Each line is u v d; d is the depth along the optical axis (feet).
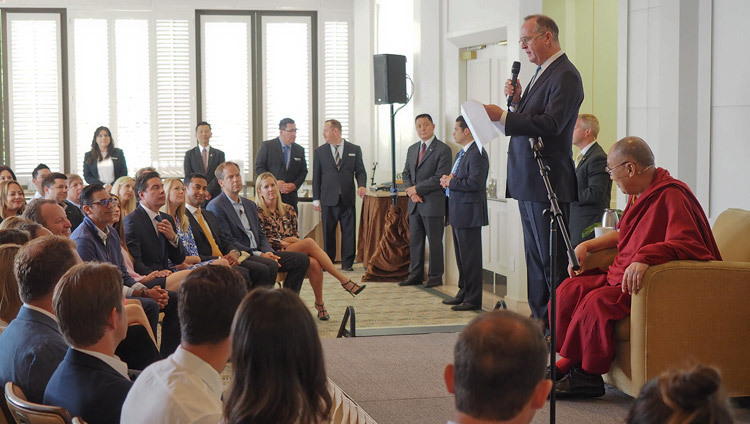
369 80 33.73
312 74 35.60
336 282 29.07
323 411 5.50
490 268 26.05
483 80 25.98
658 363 11.69
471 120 13.30
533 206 14.33
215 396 6.40
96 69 34.50
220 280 6.45
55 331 8.68
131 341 12.31
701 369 4.13
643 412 4.24
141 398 6.28
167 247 18.48
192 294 6.36
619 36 19.67
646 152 12.95
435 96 27.84
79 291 7.38
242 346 5.29
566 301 13.34
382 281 28.99
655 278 11.64
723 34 16.85
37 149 34.53
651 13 18.70
